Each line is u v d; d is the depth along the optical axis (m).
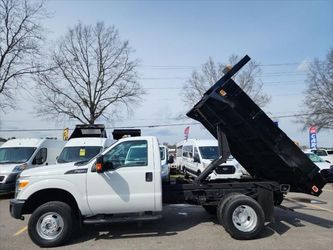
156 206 7.92
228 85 8.34
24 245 7.75
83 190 7.77
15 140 18.28
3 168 15.99
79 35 55.78
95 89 41.94
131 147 8.10
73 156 16.52
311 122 44.31
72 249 7.36
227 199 8.18
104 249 7.29
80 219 7.86
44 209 7.64
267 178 9.73
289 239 7.79
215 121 9.12
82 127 21.02
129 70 50.19
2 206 13.47
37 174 7.82
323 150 28.80
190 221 9.69
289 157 8.53
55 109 41.38
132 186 7.87
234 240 7.78
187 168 22.14
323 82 43.59
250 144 9.05
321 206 12.01
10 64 30.38
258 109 8.30
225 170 15.82
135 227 9.08
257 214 7.93
